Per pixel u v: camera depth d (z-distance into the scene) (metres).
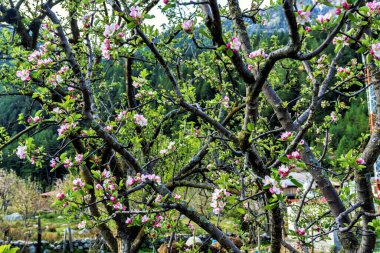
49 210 32.88
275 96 3.88
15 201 29.42
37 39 6.39
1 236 22.78
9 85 5.90
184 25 2.63
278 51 2.65
